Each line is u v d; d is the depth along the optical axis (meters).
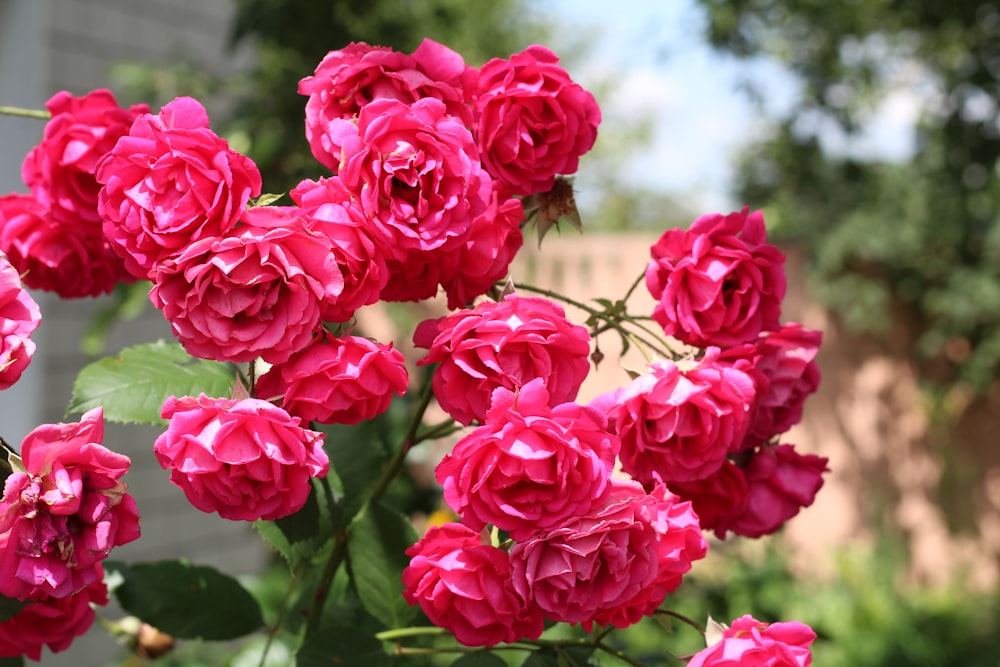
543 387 0.68
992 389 3.47
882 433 3.48
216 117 2.18
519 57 0.75
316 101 0.74
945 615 3.11
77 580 0.66
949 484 3.45
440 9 2.52
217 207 0.68
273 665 0.94
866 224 3.37
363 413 0.70
